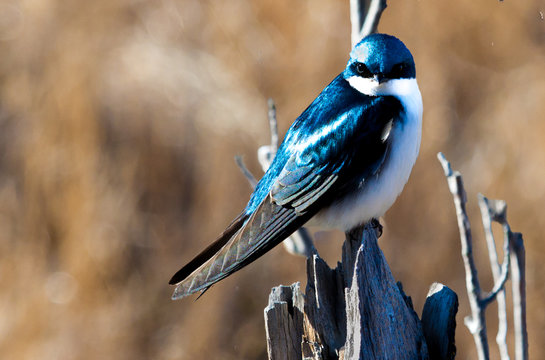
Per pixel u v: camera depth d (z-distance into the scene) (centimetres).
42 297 1502
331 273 507
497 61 1466
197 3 1580
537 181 1379
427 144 1409
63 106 1560
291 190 621
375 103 615
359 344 464
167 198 1491
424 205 1380
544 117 1411
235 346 1405
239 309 1418
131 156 1520
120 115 1530
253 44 1523
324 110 635
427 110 1437
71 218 1532
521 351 536
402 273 1357
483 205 551
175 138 1504
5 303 1521
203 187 1481
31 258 1538
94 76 1561
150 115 1516
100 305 1481
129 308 1462
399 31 1489
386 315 477
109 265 1486
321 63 1469
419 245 1362
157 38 1584
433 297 510
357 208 617
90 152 1528
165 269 1469
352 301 471
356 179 612
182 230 1485
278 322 502
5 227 1563
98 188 1512
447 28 1475
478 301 529
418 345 489
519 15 1464
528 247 1360
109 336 1452
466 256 528
